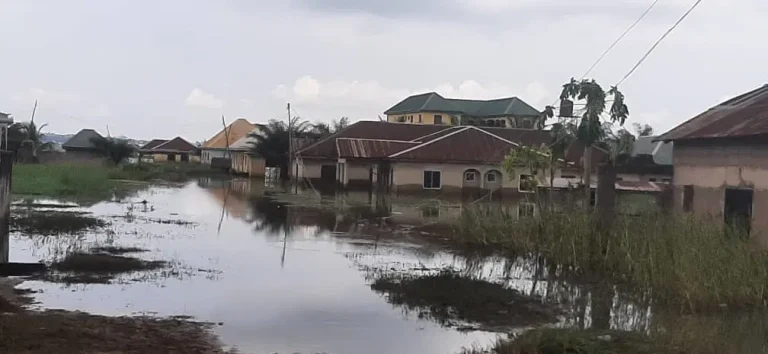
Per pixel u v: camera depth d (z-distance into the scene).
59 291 11.94
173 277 13.61
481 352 9.13
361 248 18.77
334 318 10.84
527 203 22.86
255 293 12.44
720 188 17.61
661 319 11.16
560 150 25.92
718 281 11.99
